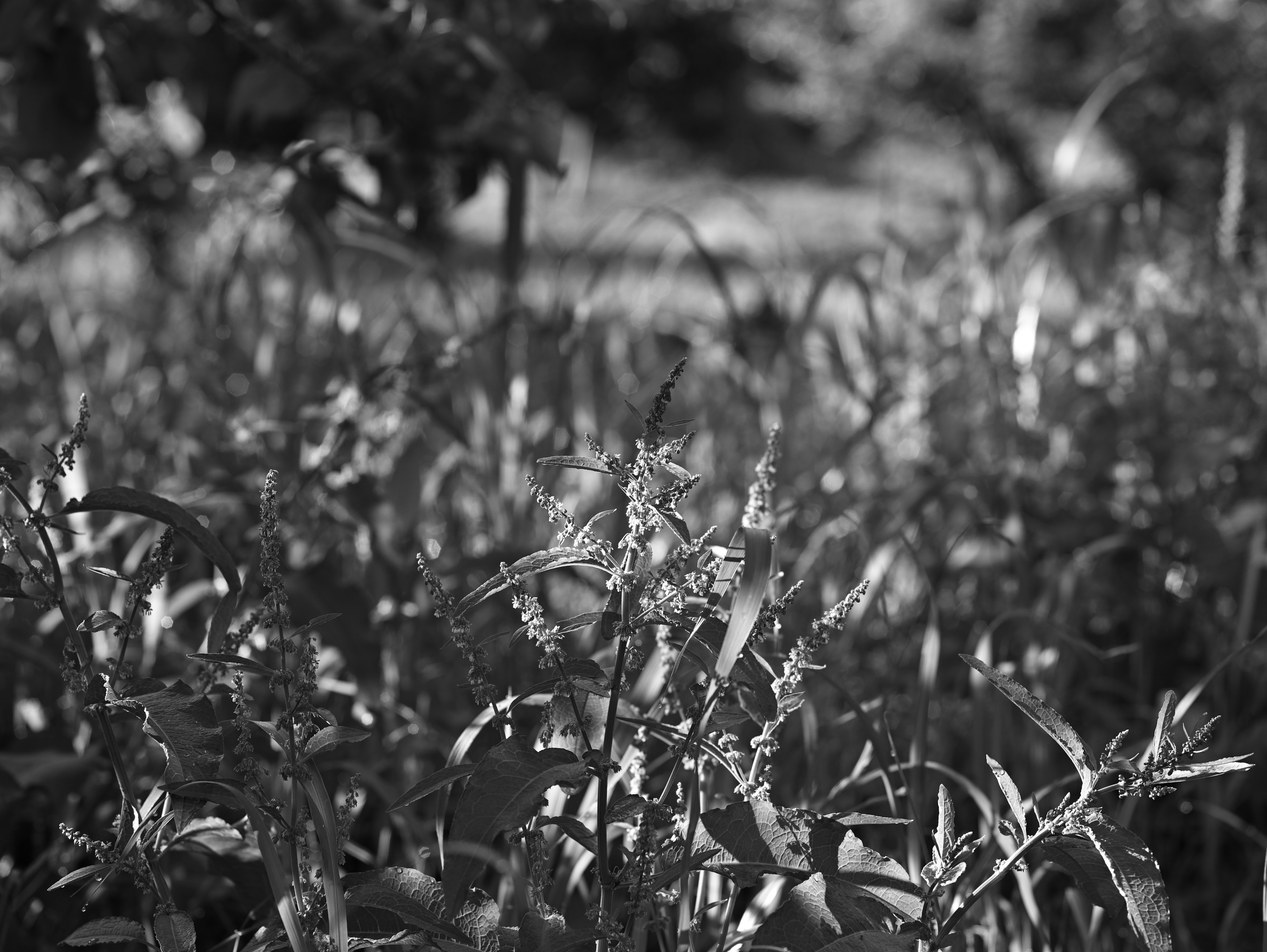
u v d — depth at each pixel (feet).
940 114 70.69
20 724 12.56
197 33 16.94
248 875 9.45
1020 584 11.82
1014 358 16.28
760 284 21.40
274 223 18.98
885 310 20.83
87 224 18.07
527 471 14.51
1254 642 10.11
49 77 14.37
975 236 19.07
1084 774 8.54
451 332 18.20
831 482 16.02
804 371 18.88
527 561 8.58
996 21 65.00
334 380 14.28
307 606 11.10
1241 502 15.16
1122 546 13.93
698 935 9.45
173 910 8.74
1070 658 12.63
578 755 8.84
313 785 8.61
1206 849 11.40
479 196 17.89
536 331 15.52
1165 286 16.42
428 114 15.16
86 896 10.61
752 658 8.97
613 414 18.63
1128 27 49.60
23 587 11.60
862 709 9.75
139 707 8.80
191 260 21.85
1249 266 17.89
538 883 8.87
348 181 16.39
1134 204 18.54
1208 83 45.55
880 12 74.18
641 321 22.34
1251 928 11.21
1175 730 11.60
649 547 8.63
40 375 18.97
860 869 8.66
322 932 8.83
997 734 10.77
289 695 9.13
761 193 90.94
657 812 8.61
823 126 98.84
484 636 12.32
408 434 12.71
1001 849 10.36
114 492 8.91
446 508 14.90
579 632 12.91
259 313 16.76
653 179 98.43
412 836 10.64
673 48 111.04
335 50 14.85
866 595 11.87
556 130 15.85
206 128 17.61
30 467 14.48
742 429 17.75
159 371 17.92
